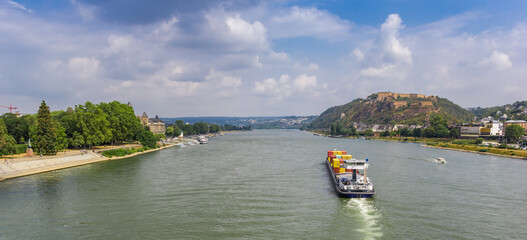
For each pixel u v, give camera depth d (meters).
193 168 97.44
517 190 67.25
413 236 42.12
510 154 139.25
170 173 87.94
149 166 101.94
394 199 59.91
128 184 72.75
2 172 81.19
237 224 46.47
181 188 68.81
